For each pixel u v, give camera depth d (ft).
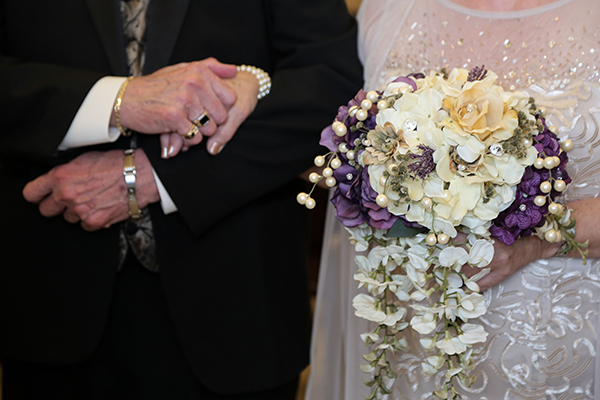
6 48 4.59
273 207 4.73
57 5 4.37
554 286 3.70
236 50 4.54
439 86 3.14
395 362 4.19
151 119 3.95
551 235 3.19
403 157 2.97
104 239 4.35
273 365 4.51
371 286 3.32
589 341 3.71
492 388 3.83
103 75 4.17
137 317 4.65
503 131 2.96
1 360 4.87
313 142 4.41
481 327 3.19
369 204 3.11
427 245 3.19
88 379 4.78
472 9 3.85
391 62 4.17
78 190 4.12
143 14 4.32
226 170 4.21
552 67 3.60
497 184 3.04
